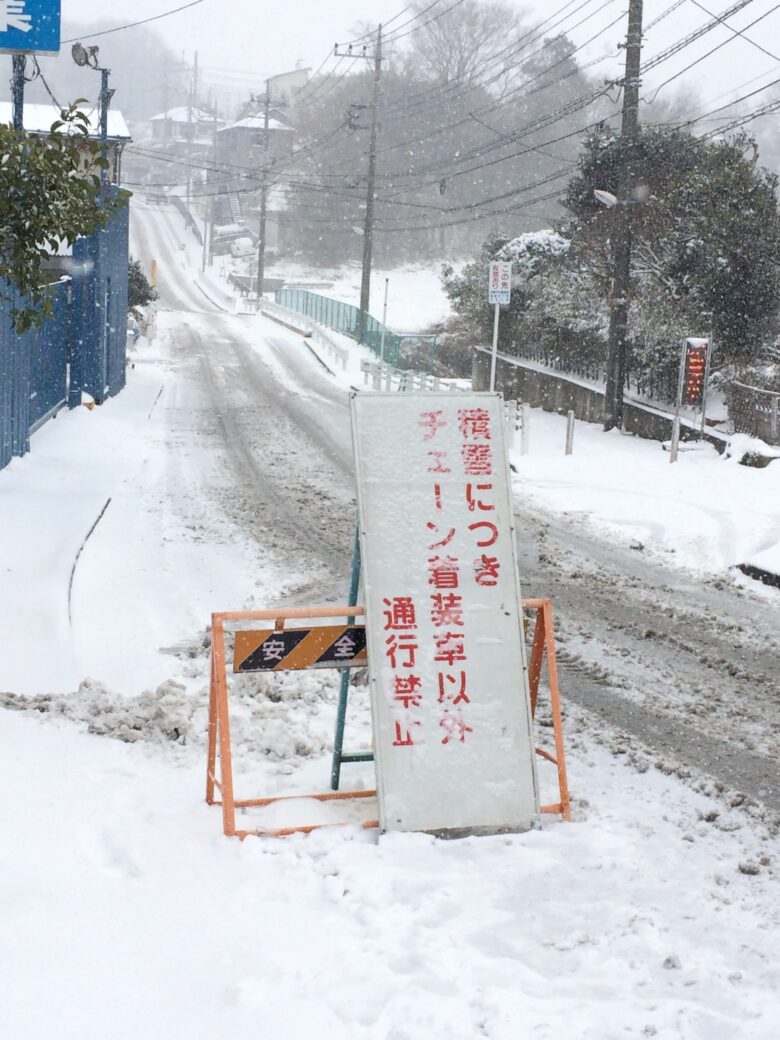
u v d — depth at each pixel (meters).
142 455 22.38
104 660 9.89
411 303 83.62
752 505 17.42
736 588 13.71
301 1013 4.29
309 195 101.00
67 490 17.95
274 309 72.75
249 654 6.46
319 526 16.62
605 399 27.25
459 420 6.80
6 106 43.09
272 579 13.27
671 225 27.69
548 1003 4.49
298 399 35.00
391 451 6.69
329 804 6.71
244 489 19.38
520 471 22.38
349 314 56.75
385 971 4.66
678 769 7.56
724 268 25.53
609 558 15.27
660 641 11.27
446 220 97.12
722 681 9.95
